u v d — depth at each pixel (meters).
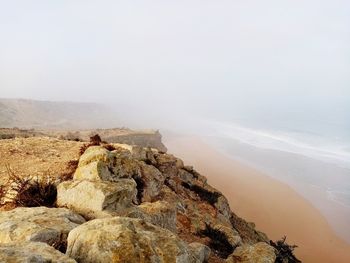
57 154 15.49
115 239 5.75
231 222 22.19
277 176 54.12
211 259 11.79
